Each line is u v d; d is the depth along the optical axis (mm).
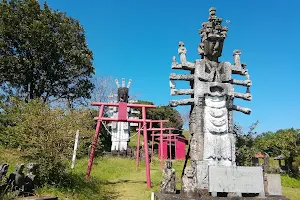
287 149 25016
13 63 23938
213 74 10609
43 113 10398
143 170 21812
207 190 9219
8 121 13859
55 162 9688
